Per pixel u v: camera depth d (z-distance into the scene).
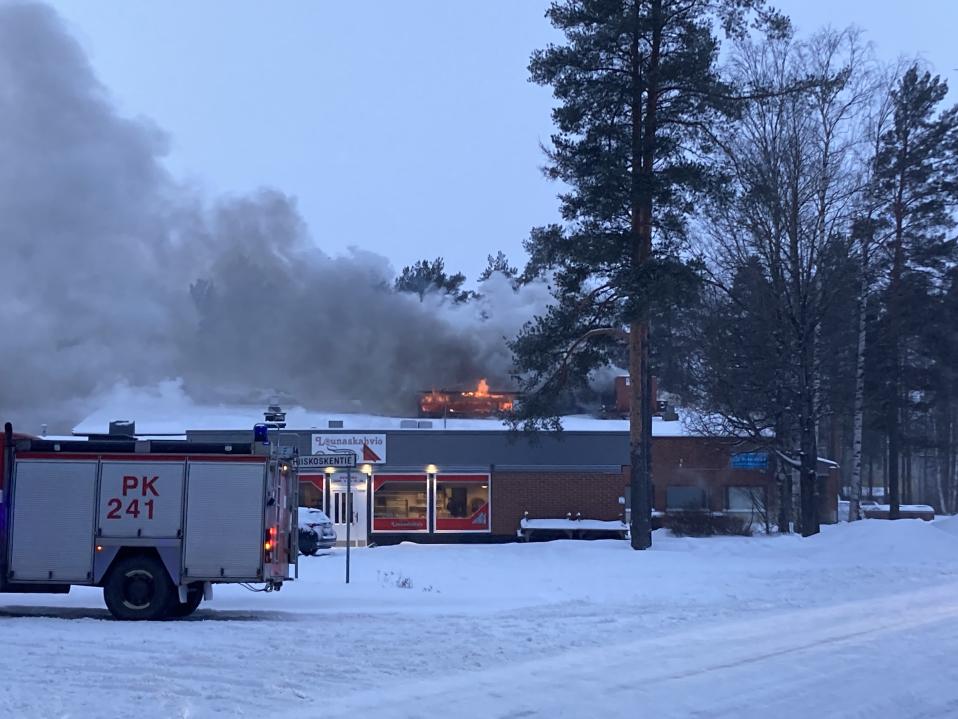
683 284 25.38
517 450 37.78
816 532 27.31
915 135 40.16
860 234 28.34
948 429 59.62
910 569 18.84
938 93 40.84
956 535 22.69
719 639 11.13
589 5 26.23
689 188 26.02
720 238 28.47
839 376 30.86
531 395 28.47
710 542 26.64
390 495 37.34
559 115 26.64
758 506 37.38
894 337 36.75
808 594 15.91
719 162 26.66
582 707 7.83
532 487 37.59
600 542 28.12
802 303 27.48
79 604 15.80
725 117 26.66
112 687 8.60
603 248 25.61
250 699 8.14
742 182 27.28
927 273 40.88
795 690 8.48
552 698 8.12
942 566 19.28
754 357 28.12
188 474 14.10
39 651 10.38
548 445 37.75
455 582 18.91
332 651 10.41
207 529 14.02
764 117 27.75
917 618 12.57
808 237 27.62
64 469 14.02
